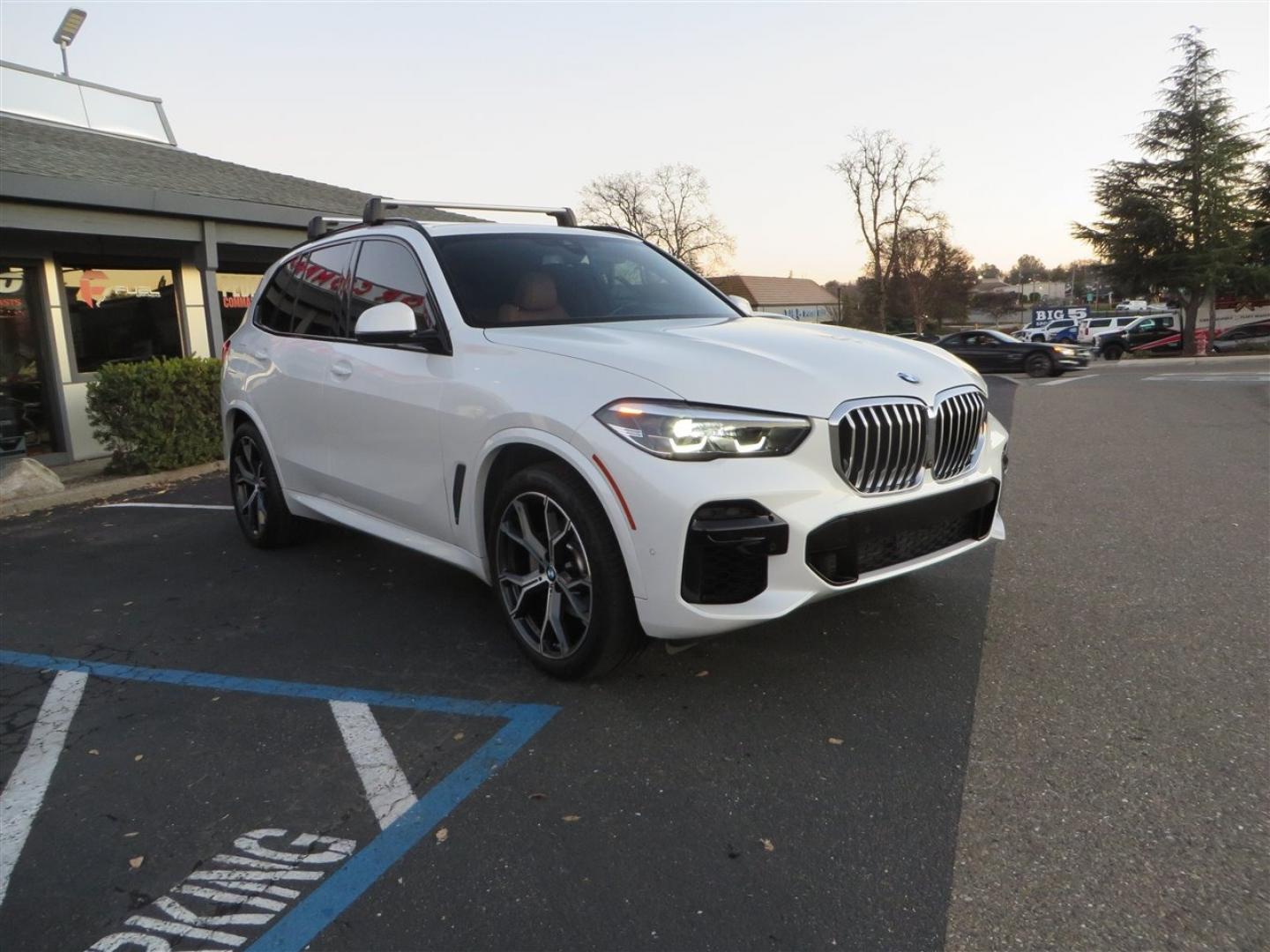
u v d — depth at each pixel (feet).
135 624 13.99
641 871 7.52
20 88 40.45
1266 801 8.20
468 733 9.99
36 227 28.58
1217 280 112.06
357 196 50.06
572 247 14.38
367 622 13.60
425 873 7.59
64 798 8.99
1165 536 17.44
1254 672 10.91
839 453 9.65
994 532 11.82
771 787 8.69
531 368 10.69
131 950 6.81
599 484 9.59
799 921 6.87
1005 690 10.60
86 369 34.35
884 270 203.51
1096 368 89.40
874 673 11.10
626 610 9.98
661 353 10.28
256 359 16.60
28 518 22.93
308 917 7.11
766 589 9.42
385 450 13.09
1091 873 7.31
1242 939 6.55
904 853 7.64
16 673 12.21
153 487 26.99
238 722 10.51
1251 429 33.40
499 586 11.54
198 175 38.65
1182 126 116.88
